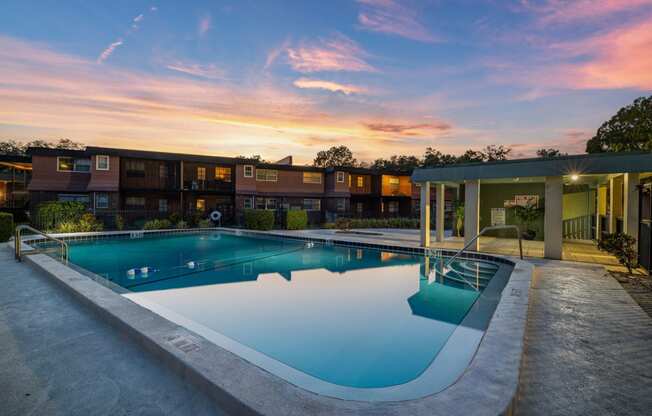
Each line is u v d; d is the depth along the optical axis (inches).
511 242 509.7
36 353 117.0
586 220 568.1
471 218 407.5
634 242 276.7
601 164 324.8
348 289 277.9
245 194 951.0
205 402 85.5
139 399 87.6
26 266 291.4
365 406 73.3
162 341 113.1
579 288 225.1
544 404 89.2
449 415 68.9
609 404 89.8
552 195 351.9
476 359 97.7
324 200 1114.7
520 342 111.9
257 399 76.4
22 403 86.0
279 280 311.4
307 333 181.0
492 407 72.0
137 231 653.3
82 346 122.9
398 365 144.1
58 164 778.8
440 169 430.6
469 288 281.3
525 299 174.1
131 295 257.3
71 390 92.4
